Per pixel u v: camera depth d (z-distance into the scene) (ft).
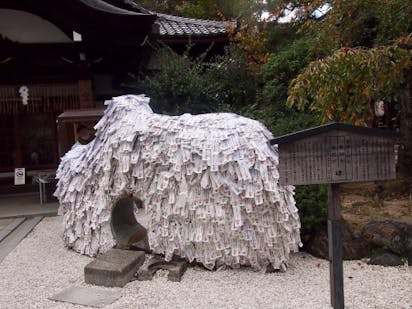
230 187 16.88
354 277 16.76
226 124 18.01
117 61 40.19
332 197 13.17
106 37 34.78
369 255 18.85
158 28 38.19
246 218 17.02
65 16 34.01
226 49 43.65
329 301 14.58
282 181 12.62
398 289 15.49
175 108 35.81
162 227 17.95
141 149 18.60
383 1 22.84
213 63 42.09
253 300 14.88
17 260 20.18
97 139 20.56
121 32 34.50
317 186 19.98
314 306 14.23
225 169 17.07
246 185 16.84
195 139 17.66
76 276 17.76
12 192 39.75
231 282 16.52
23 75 36.76
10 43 35.81
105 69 41.50
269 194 16.92
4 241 23.91
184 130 18.10
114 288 16.42
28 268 18.97
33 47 35.99
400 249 18.26
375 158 12.73
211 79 38.99
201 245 17.44
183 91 35.42
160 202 17.95
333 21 25.08
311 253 19.45
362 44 27.50
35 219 29.55
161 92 35.60
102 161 19.61
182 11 71.77
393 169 12.78
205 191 17.20
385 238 18.44
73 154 22.40
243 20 45.91
